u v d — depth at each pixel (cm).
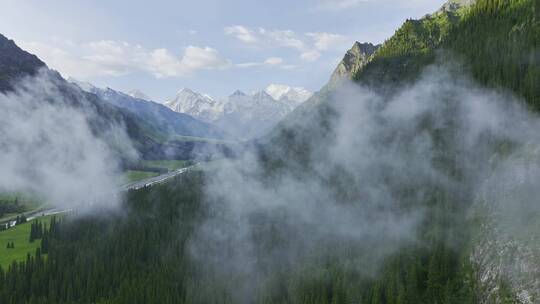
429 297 10375
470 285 9925
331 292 12556
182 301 14112
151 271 15962
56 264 15712
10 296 13838
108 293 14475
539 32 16162
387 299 11012
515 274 9000
